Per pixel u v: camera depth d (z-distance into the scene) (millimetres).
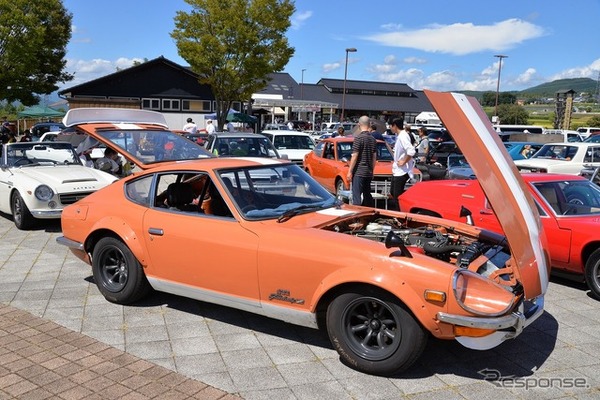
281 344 4121
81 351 3945
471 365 3812
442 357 3938
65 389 3381
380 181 10531
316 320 3793
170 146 7422
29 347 4004
